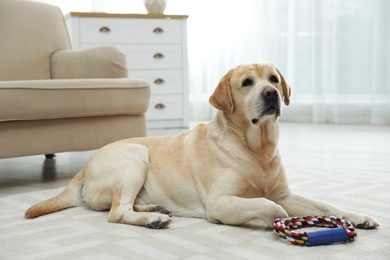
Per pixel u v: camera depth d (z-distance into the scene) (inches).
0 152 96.7
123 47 184.9
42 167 130.3
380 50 200.5
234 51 239.1
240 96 69.9
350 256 54.7
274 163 70.6
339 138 168.4
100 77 119.7
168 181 75.5
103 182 76.8
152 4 190.9
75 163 136.2
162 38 189.5
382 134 175.6
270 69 72.2
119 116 114.3
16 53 130.6
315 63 215.3
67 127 106.0
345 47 209.9
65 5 224.5
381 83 202.2
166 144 79.8
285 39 226.1
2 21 131.3
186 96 195.3
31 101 97.4
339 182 97.2
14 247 61.2
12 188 103.7
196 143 74.9
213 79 243.9
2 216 77.2
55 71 132.6
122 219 71.1
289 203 71.8
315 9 212.7
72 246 60.8
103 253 57.7
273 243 60.2
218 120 73.2
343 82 211.9
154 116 192.2
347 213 66.8
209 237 63.2
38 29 135.6
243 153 68.9
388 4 197.8
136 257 55.9
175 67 192.7
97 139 110.7
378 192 87.6
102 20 180.7
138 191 75.5
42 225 71.2
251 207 64.4
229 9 237.0
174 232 65.7
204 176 71.5
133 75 187.6
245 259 54.5
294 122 226.2
